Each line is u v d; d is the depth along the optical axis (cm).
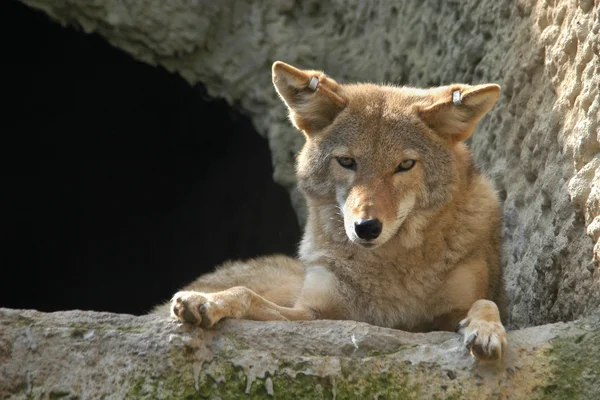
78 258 1992
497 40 1185
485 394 735
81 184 1952
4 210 1977
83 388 739
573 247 894
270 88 1634
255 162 1830
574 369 749
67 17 1672
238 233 1881
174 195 1927
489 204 962
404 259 912
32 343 761
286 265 1109
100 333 759
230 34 1647
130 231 1969
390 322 926
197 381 735
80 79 1798
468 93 895
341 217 927
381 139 898
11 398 749
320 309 920
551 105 1011
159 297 1944
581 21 928
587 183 859
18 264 1995
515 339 770
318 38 1599
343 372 742
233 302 799
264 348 755
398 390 737
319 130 957
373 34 1523
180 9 1619
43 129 1891
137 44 1675
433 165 905
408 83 1428
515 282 1059
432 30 1366
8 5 1694
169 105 1791
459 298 906
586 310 859
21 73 1808
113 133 1880
